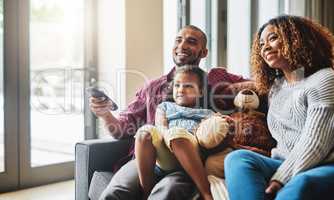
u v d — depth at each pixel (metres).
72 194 2.53
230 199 1.24
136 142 1.56
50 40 2.73
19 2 2.53
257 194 1.17
